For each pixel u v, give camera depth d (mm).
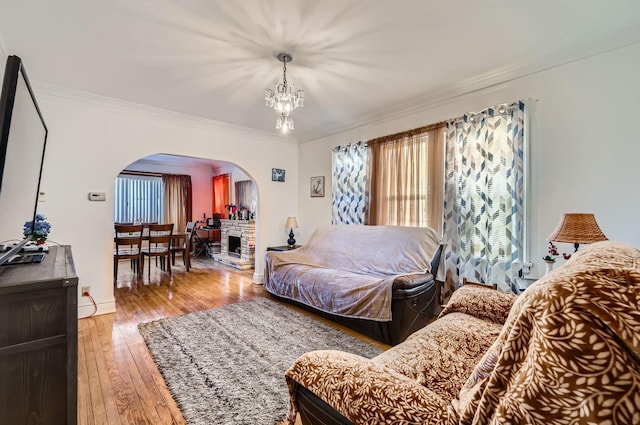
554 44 2166
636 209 2045
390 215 3584
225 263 6227
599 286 529
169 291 4070
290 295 3355
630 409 461
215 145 4148
